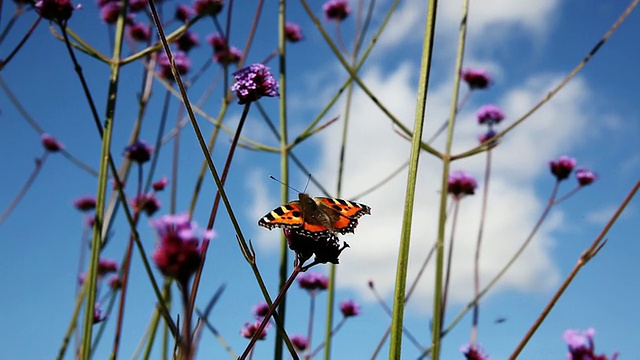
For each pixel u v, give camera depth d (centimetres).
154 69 85
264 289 56
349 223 63
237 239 56
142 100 83
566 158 81
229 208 56
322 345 84
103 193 69
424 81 60
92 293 68
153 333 75
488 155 84
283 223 60
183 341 38
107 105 71
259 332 55
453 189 83
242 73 63
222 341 76
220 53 95
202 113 83
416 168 58
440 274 76
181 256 39
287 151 82
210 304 51
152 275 58
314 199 63
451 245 79
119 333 70
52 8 67
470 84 87
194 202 81
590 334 59
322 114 81
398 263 57
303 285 91
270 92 63
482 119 91
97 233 69
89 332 68
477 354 79
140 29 91
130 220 62
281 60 83
